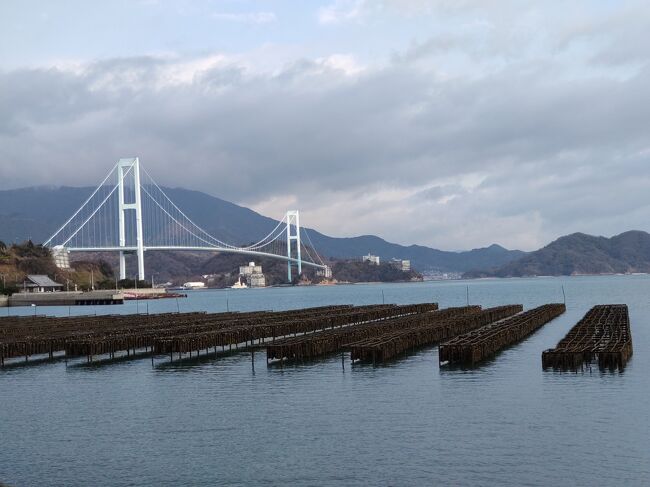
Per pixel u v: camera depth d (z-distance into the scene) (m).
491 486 35.41
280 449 41.72
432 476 36.88
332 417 48.41
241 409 51.50
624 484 35.09
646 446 40.12
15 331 101.94
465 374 62.59
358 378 62.16
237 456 40.75
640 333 95.00
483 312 117.00
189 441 43.78
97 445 43.56
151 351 85.38
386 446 41.66
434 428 44.91
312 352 76.00
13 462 40.78
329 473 37.72
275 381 61.84
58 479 38.03
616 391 52.94
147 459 40.69
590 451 39.62
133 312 191.12
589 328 86.38
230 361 75.12
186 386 60.88
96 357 80.88
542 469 37.28
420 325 98.25
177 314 134.88
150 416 50.25
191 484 36.91
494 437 42.62
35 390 61.31
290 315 123.25
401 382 59.75
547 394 52.91
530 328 99.38
